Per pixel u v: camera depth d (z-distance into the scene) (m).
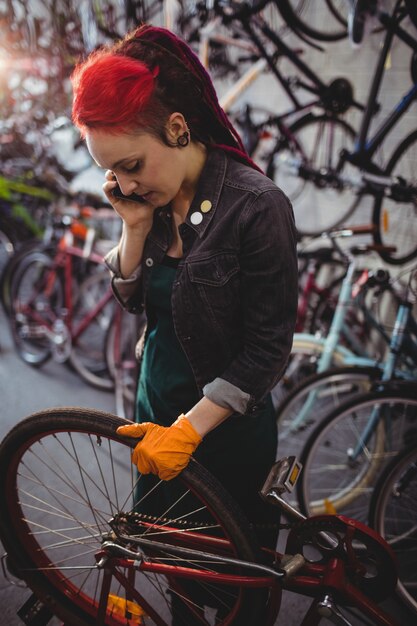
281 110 3.30
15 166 3.49
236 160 1.01
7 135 3.74
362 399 1.74
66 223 2.68
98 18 3.41
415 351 1.80
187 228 0.98
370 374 1.87
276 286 0.92
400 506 1.86
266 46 3.03
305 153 3.18
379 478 1.63
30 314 2.94
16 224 3.76
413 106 2.50
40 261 2.92
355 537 1.13
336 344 2.03
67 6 3.49
